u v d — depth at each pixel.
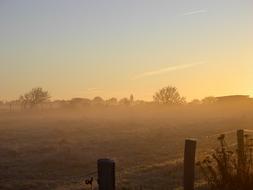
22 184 20.22
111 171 6.88
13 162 27.22
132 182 16.72
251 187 10.20
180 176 17.14
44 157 27.58
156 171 19.20
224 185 10.47
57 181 20.91
